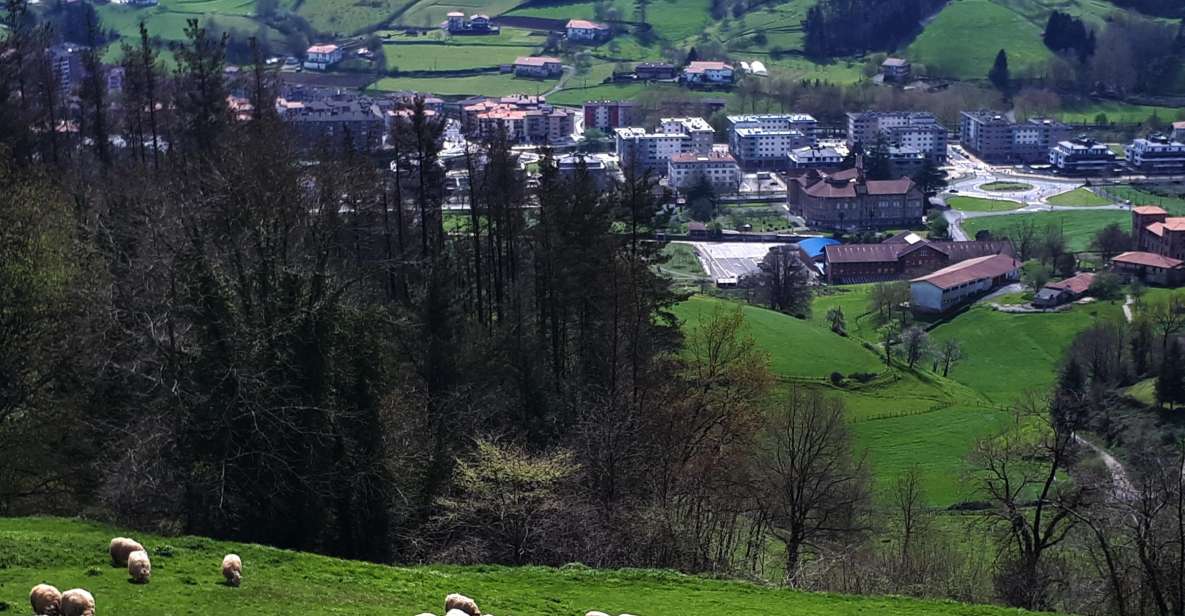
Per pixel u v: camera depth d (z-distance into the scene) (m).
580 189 194.88
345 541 133.88
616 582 113.75
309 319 135.75
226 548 103.25
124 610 82.31
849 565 145.50
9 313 133.00
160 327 147.25
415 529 138.62
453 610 82.00
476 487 134.62
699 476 157.12
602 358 174.12
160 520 126.38
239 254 146.38
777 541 170.38
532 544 134.50
